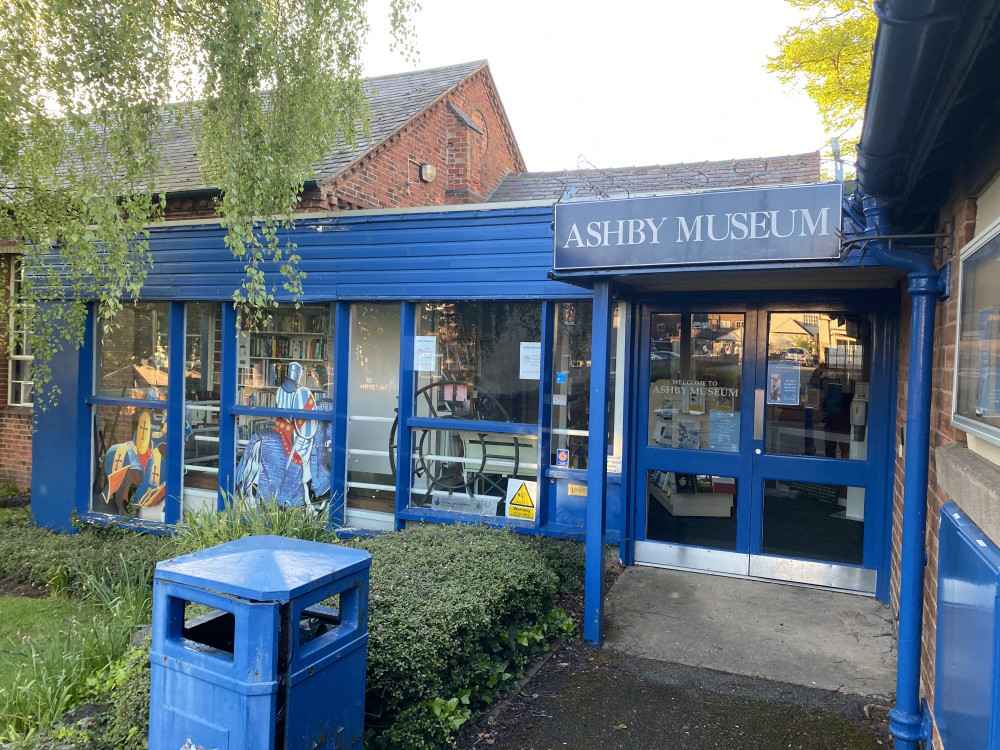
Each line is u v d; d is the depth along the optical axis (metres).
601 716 3.54
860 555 5.18
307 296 6.36
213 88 4.96
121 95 4.66
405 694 3.14
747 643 4.36
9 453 9.25
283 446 6.67
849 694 3.74
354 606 2.69
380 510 6.46
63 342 7.36
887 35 2.01
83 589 5.49
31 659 3.99
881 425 5.06
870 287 5.04
